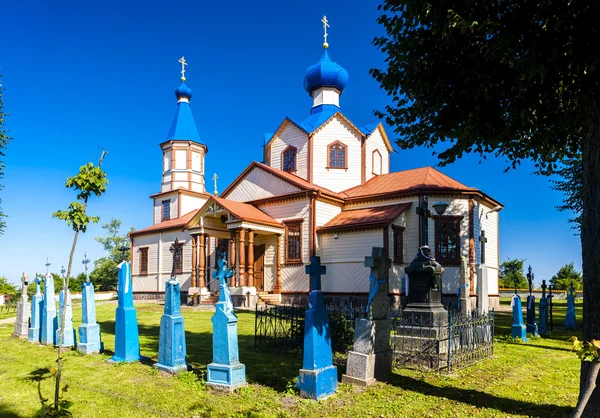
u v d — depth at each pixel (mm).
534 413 6648
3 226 23969
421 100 7840
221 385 7625
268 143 30656
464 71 7117
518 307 13750
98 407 6906
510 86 6863
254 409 6734
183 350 9117
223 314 7848
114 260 53625
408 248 24000
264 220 25234
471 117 7148
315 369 7363
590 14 5582
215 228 28203
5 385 8172
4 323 19500
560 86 6832
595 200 5559
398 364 9469
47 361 10250
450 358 9070
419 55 7559
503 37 5914
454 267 23453
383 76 8648
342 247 23922
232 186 29578
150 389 7793
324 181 28281
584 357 3629
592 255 5535
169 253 35188
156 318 19922
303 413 6594
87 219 6520
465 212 23969
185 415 6535
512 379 8648
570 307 17609
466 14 6621
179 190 37688
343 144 28812
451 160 9039
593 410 5223
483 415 6551
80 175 6461
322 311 7684
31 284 34188
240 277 24609
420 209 10656
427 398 7316
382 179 28391
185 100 40469
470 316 10688
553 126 7707
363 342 8234
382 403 7059
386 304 8758
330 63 32219
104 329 16172
